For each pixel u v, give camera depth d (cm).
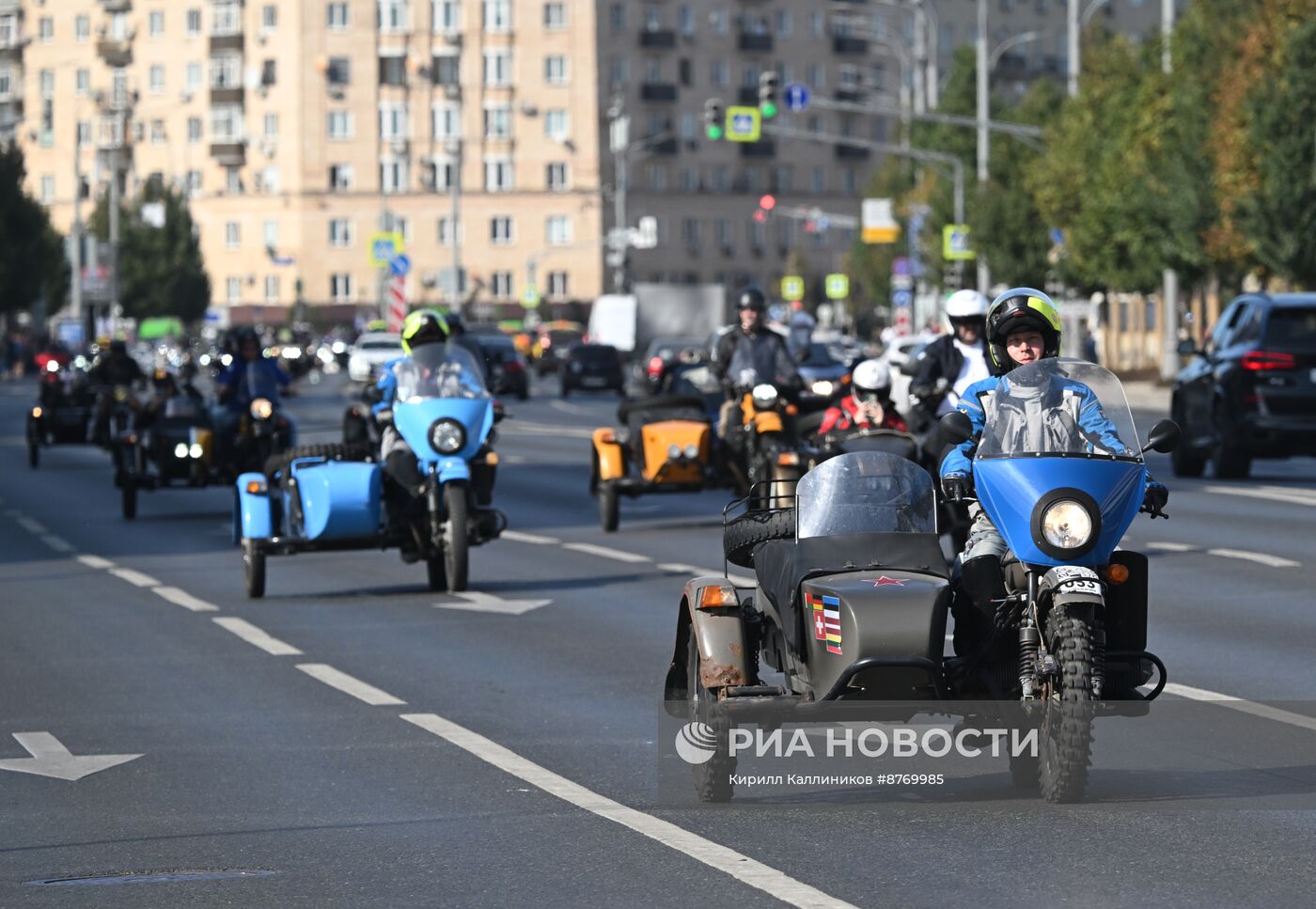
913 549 2822
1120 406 2858
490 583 5734
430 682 4025
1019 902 2267
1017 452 2792
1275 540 6325
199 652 4516
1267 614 4700
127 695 3956
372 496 5431
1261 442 8594
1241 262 16388
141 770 3212
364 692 3925
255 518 5469
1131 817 2683
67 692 4006
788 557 2848
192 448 7994
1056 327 2944
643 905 2303
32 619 5150
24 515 8494
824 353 14100
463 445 5441
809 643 2730
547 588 5578
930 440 5191
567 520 7756
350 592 5631
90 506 9012
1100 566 2733
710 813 2784
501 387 5616
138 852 2650
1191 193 16612
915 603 2670
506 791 2975
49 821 2858
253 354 8144
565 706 3719
